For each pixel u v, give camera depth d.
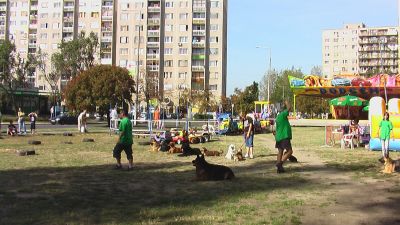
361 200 9.34
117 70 52.72
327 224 7.39
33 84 114.75
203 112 85.56
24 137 30.28
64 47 80.31
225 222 7.43
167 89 115.88
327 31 156.62
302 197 9.66
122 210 8.31
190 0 115.50
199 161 12.13
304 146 23.98
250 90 76.00
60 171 13.95
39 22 123.50
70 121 57.19
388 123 16.12
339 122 51.72
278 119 13.65
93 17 120.69
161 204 8.88
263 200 9.32
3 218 7.66
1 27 126.88
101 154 19.50
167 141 21.72
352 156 18.48
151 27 117.25
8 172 13.65
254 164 15.91
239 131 33.72
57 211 8.23
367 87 47.91
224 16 119.88
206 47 116.31
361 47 151.50
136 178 12.50
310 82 50.34
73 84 52.16
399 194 10.02
